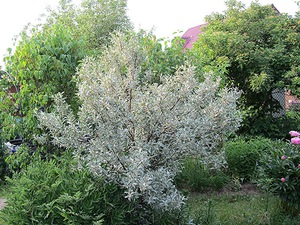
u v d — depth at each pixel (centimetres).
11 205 345
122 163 332
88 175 346
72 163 374
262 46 942
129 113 350
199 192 583
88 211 318
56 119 369
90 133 362
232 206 515
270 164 460
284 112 1015
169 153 362
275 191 460
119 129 341
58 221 323
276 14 1020
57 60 525
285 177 443
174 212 365
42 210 323
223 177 593
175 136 354
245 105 935
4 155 734
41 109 547
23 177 351
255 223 449
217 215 470
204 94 378
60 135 404
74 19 2227
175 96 366
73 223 307
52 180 354
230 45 870
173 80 387
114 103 346
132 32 558
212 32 945
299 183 441
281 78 888
